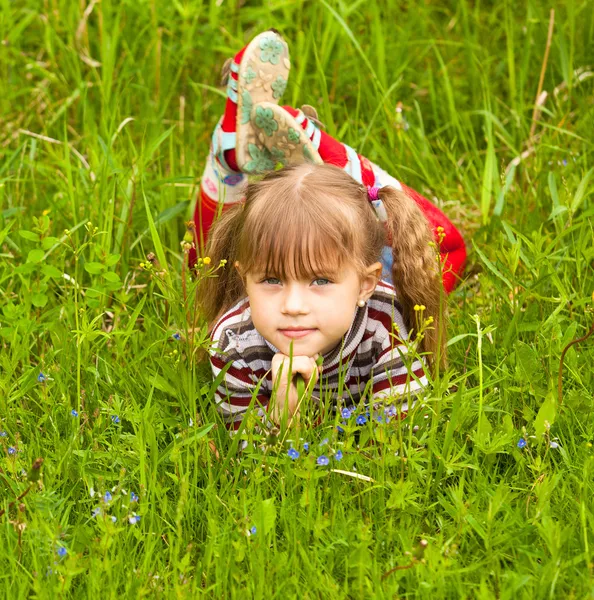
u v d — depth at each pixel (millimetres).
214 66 5332
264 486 2725
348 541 2494
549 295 3584
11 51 5254
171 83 5234
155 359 3256
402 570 2375
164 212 3982
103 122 4453
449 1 5922
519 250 3373
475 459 2775
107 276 3363
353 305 2828
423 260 3055
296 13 5547
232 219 3141
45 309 3723
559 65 5188
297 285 2758
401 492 2568
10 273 3730
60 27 5434
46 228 3357
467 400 2885
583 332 3395
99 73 5246
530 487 2746
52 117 4977
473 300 3641
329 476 2715
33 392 3219
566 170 4227
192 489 2701
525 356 3021
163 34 5453
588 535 2523
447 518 2686
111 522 2367
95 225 3939
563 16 5484
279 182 2824
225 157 3604
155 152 4695
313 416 2979
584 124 4613
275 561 2400
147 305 3732
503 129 4586
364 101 4992
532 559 2453
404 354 2852
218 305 3271
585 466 2631
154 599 2377
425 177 4492
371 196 2998
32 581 2404
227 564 2434
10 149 4785
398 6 5719
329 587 2355
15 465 2723
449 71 5316
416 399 2951
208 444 2873
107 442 2881
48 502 2586
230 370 3018
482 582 2260
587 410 2955
